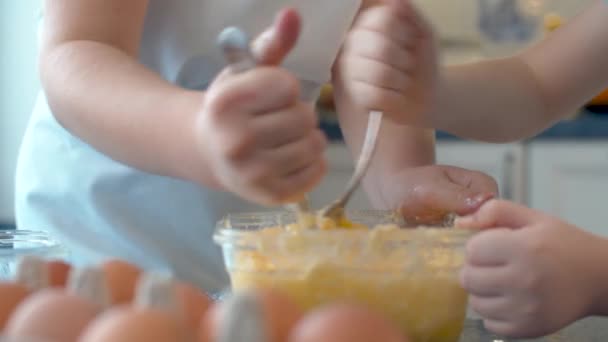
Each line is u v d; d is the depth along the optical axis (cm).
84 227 111
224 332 53
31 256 67
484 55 256
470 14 255
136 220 110
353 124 111
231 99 68
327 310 56
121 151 81
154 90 81
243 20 106
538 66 114
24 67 222
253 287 76
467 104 106
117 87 82
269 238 77
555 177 213
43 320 58
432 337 77
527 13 254
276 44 69
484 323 80
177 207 109
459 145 212
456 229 78
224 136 68
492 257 77
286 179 69
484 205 82
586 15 116
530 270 76
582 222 213
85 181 108
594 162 211
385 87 85
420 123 101
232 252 80
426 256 77
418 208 95
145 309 56
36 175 111
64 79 85
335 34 109
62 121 87
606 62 114
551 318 77
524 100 111
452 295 78
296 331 57
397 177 104
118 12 91
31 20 219
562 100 114
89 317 59
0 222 224
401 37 86
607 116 232
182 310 59
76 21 90
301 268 76
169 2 106
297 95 69
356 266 76
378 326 56
